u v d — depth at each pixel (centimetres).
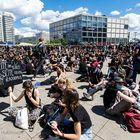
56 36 9881
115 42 8700
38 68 916
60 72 715
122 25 8756
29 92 449
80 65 1074
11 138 382
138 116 432
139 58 798
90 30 7819
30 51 1245
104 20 8138
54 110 432
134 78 820
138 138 389
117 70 787
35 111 447
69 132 326
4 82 564
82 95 666
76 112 292
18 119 423
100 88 638
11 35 12950
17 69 598
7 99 602
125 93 468
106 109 509
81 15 7525
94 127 431
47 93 684
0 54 1513
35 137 386
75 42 7819
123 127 429
